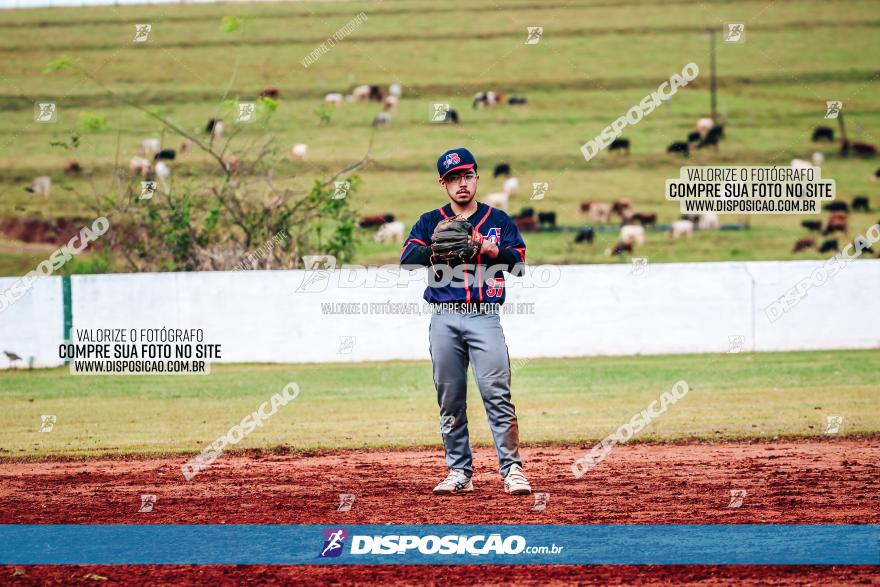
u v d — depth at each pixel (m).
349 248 57.03
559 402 36.91
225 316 47.31
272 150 61.56
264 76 111.12
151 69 108.88
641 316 47.97
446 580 15.88
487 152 105.25
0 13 115.94
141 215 55.47
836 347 47.75
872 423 31.70
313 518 20.22
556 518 19.83
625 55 122.38
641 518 19.83
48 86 103.62
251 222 55.44
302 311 47.69
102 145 92.81
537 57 122.94
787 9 125.69
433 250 19.72
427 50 121.38
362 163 63.22
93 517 20.84
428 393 39.50
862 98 113.50
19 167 89.62
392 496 22.22
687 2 127.88
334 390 40.22
